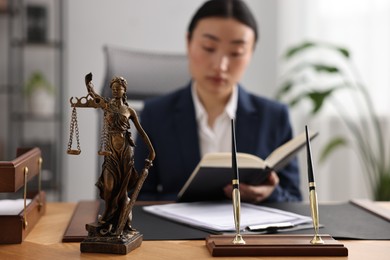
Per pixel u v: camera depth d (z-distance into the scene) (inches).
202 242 39.7
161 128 72.4
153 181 71.8
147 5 139.3
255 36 72.4
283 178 71.1
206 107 73.9
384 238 41.2
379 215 49.6
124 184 36.7
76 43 137.5
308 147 38.2
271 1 142.5
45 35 132.4
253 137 72.7
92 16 137.8
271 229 42.6
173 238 40.6
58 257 35.3
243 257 35.6
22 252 36.6
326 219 48.3
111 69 82.4
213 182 54.1
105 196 36.7
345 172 128.0
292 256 35.9
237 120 73.2
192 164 71.2
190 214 48.3
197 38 70.3
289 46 134.5
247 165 53.0
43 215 49.6
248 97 75.7
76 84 137.8
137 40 139.5
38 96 129.3
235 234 39.8
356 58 126.2
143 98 84.4
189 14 140.6
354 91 125.9
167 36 140.3
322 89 123.5
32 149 47.0
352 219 48.4
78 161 137.9
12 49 135.3
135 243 37.4
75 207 53.9
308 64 118.2
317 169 129.9
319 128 130.1
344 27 127.6
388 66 120.1
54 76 138.8
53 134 139.3
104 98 36.6
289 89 121.2
